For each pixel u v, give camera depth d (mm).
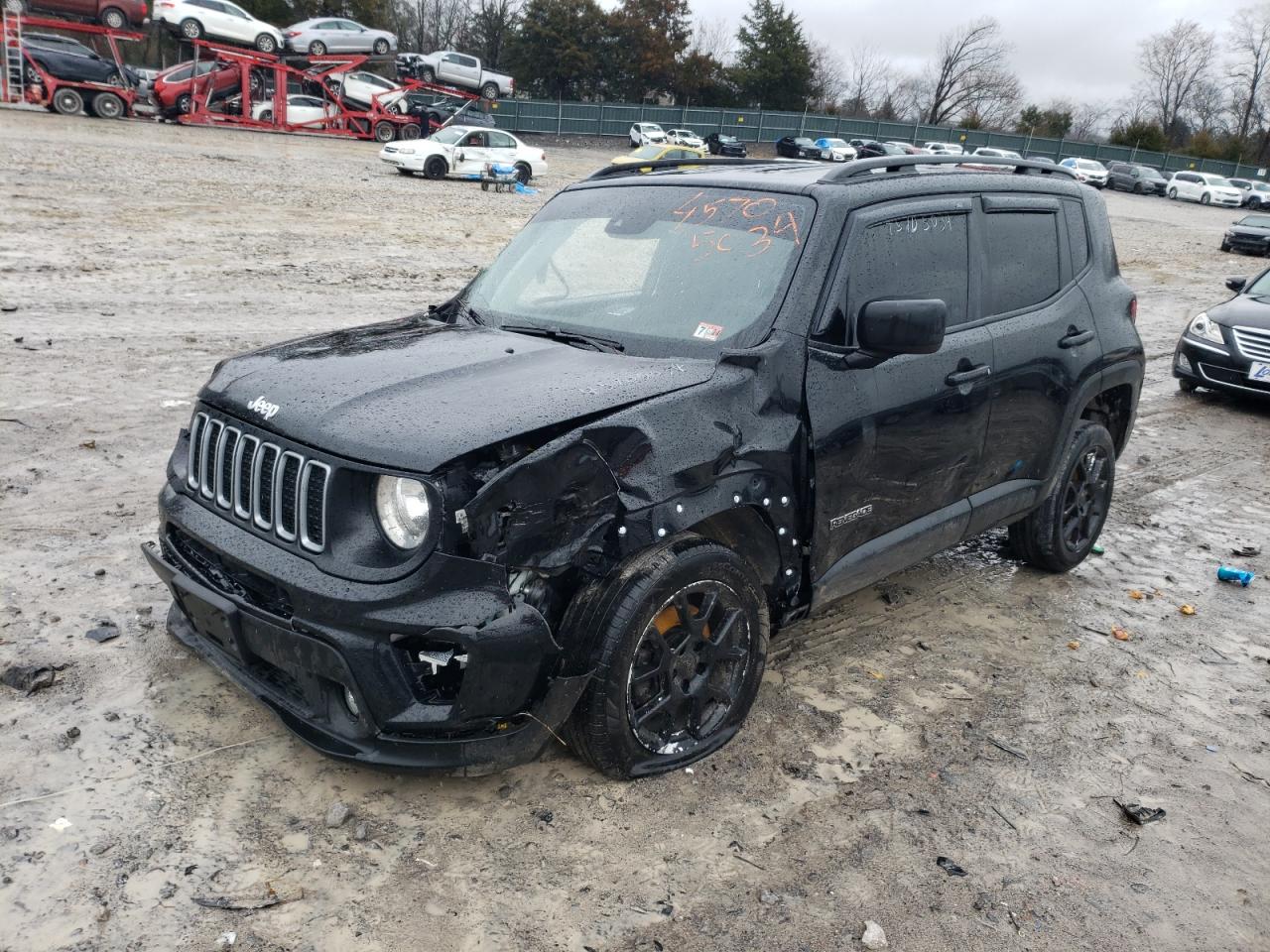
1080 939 2791
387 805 3121
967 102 98688
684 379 3250
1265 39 95875
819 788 3377
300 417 2936
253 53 34562
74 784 3098
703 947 2662
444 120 38625
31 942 2504
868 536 3928
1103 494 5488
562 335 3668
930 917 2828
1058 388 4719
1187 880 3074
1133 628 4859
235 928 2602
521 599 2861
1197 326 10211
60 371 7605
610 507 2947
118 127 29609
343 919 2658
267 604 2969
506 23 79125
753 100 74500
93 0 31109
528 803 3176
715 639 3357
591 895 2812
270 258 13414
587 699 3061
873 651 4418
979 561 5590
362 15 66625
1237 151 82000
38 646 3854
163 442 6270
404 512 2732
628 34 69625
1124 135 77438
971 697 4070
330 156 29844
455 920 2686
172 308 10094
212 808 3045
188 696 3605
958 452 4203
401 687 2775
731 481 3225
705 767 3438
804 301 3525
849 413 3607
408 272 13523
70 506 5219
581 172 38531
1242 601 5277
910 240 3965
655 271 3834
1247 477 7664
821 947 2695
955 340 4129
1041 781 3525
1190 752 3787
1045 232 4793
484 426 2809
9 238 12547
